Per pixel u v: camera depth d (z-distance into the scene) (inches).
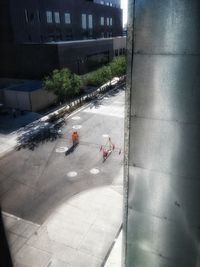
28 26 1572.3
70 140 881.5
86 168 709.9
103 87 1616.6
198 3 165.5
